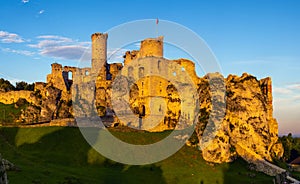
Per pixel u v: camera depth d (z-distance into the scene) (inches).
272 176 4210.1
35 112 5920.3
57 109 5994.1
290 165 5216.5
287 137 6855.3
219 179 3745.1
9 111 6033.5
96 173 3462.1
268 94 5669.3
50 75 6535.4
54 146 4114.2
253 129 4931.1
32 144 4143.7
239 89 5236.2
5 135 4333.2
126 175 3523.6
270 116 5541.3
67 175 3176.7
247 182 3757.4
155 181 3484.3
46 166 3422.7
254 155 4547.2
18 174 2886.3
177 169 3878.0
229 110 4972.9
